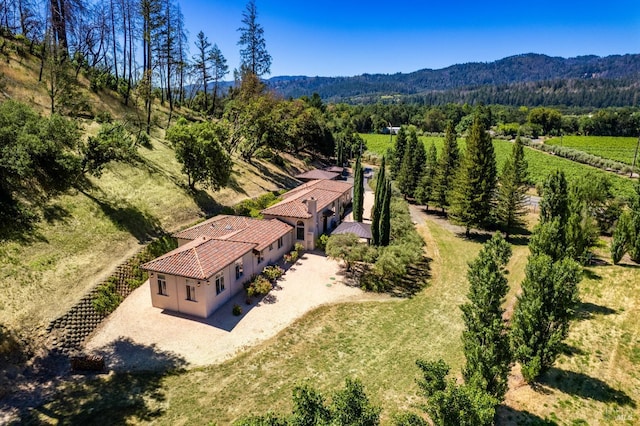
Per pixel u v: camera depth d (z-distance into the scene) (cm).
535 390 1875
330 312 2688
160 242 3316
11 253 2447
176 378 1978
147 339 2305
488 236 4600
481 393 1359
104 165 3759
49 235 2736
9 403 1773
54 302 2353
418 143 6228
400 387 1914
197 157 4100
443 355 2198
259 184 5666
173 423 1673
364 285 3048
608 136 15575
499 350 1603
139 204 3606
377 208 3469
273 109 7025
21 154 2658
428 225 5034
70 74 4700
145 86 5481
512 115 19438
